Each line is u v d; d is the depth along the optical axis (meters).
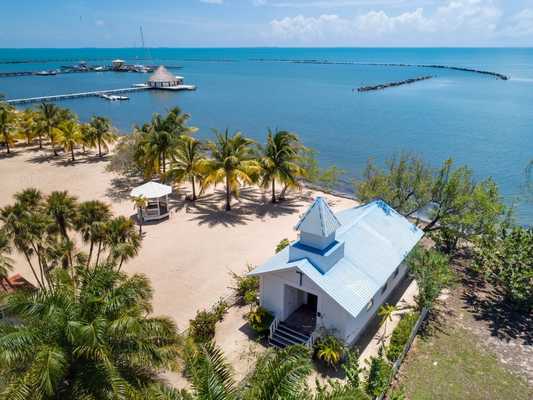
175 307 26.31
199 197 46.62
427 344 23.06
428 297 24.64
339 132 85.94
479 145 73.50
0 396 12.60
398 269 27.58
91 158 63.22
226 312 25.69
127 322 14.51
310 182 51.22
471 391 19.73
